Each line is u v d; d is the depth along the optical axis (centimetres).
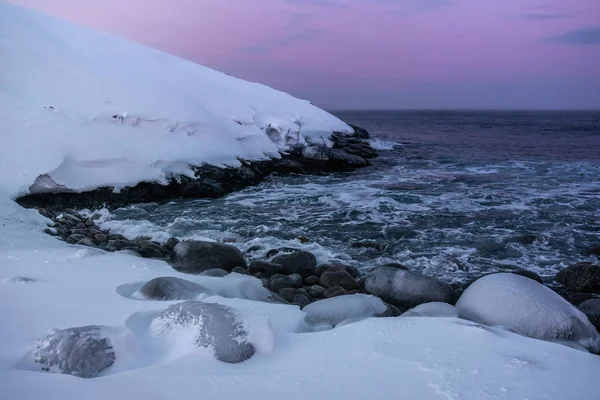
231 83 2303
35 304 390
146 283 446
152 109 1527
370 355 306
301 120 2152
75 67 1625
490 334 338
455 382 270
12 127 1174
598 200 1210
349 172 1773
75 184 1101
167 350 312
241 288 489
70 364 274
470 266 729
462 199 1230
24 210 851
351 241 858
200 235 870
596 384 274
